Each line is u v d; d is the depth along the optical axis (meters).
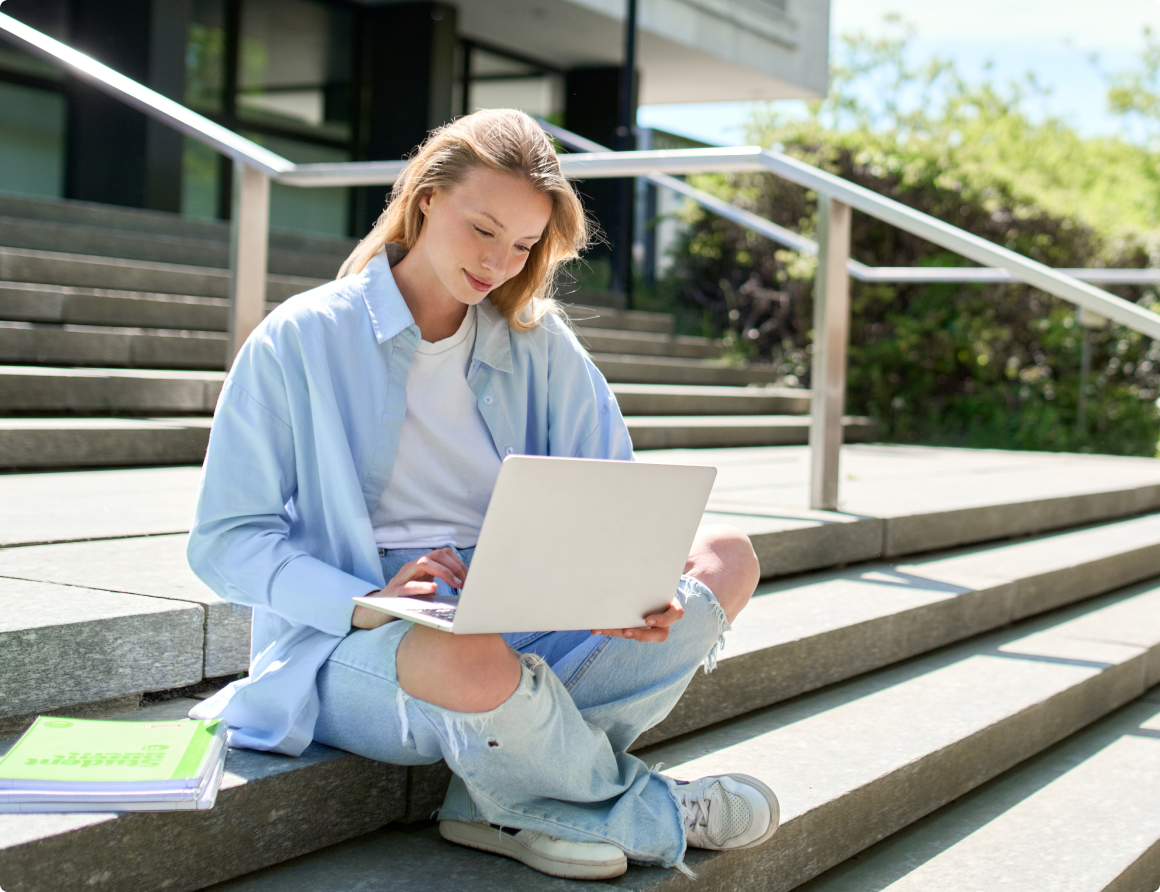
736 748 2.23
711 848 1.68
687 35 10.15
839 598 3.04
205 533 1.57
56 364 4.23
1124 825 2.29
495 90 10.30
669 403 5.99
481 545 1.31
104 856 1.37
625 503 1.41
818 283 3.54
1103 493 4.86
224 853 1.50
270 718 1.62
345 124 9.28
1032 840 2.20
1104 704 3.03
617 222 8.88
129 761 1.45
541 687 1.49
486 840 1.65
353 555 1.60
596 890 1.55
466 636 1.44
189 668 1.86
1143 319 3.63
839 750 2.25
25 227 5.23
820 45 11.93
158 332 4.75
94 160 7.49
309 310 1.62
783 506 3.64
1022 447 8.28
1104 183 20.81
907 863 2.07
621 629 1.56
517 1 9.16
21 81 7.31
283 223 8.98
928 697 2.66
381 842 1.70
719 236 9.41
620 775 1.67
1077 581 3.83
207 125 3.60
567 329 1.88
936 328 8.60
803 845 1.92
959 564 3.69
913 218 3.44
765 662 2.49
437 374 1.71
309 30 8.94
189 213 8.14
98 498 2.94
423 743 1.58
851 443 7.29
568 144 8.61
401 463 1.69
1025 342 8.73
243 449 1.57
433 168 1.60
